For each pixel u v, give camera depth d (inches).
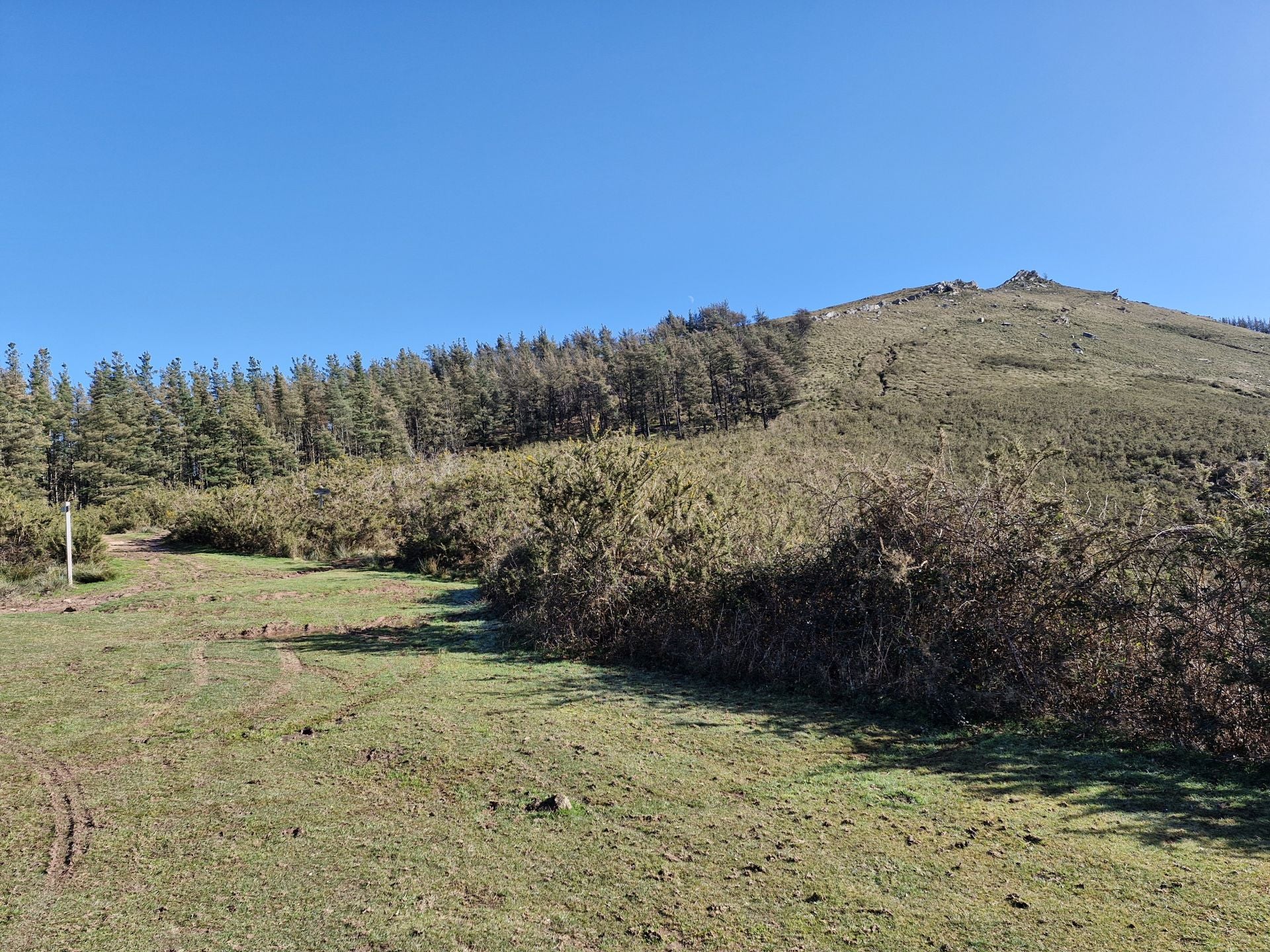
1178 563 222.1
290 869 127.6
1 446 1759.4
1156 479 969.5
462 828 144.5
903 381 2411.4
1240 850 135.1
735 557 314.2
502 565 434.3
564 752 189.2
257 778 170.6
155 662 289.7
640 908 114.7
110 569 538.9
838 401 2222.0
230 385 3024.1
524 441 2755.9
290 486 802.8
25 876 125.6
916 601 258.4
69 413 2150.6
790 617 284.7
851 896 118.4
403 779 170.7
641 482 364.8
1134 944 104.2
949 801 159.9
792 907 115.0
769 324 4495.6
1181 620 211.9
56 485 2098.9
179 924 110.4
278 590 485.7
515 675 275.7
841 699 246.4
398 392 2935.5
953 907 115.0
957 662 240.5
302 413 2768.2
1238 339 3742.6
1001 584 246.4
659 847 136.8
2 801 157.4
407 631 360.2
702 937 106.4
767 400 2316.7
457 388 3161.9
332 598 460.8
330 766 178.4
